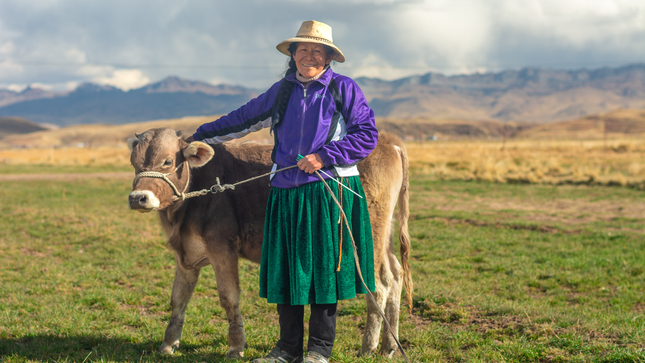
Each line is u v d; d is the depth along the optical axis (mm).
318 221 3658
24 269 8758
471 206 17500
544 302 7012
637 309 6777
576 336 4906
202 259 4668
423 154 40344
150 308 6621
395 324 4645
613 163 31547
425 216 14766
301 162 3607
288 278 3713
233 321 4484
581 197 19578
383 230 4395
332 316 3809
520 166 30656
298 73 3916
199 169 4547
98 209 16156
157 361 4445
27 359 4508
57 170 37156
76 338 5191
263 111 4109
